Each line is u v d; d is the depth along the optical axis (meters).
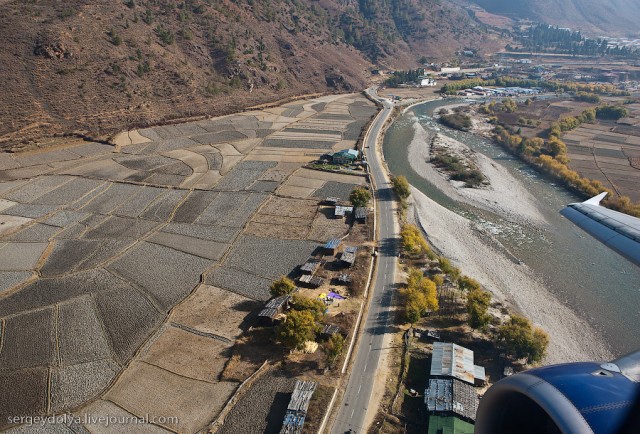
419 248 71.50
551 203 95.62
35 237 75.50
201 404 44.31
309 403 43.69
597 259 75.25
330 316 56.19
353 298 60.09
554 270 71.88
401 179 91.62
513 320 53.94
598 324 60.09
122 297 60.31
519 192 100.44
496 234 82.50
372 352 51.34
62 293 61.00
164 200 89.38
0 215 82.81
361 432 41.56
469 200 96.19
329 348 48.69
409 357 50.97
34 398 44.78
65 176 99.69
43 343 52.09
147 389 46.03
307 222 80.62
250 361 49.66
